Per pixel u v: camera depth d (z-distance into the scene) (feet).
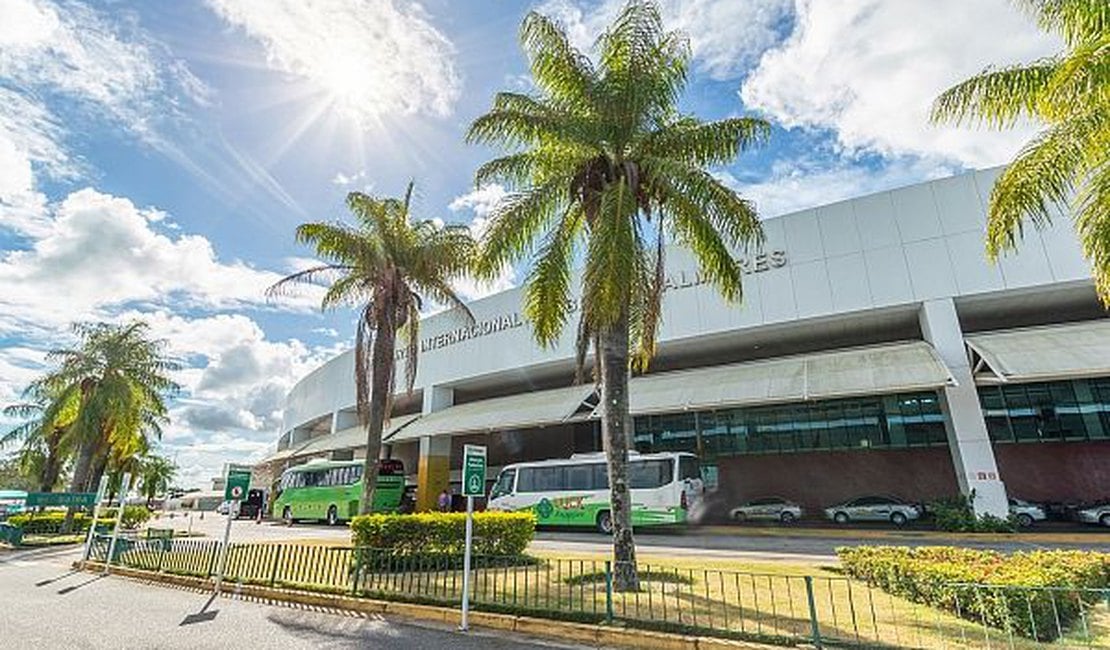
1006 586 20.21
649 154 36.86
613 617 24.29
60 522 92.48
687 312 84.17
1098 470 75.82
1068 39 28.91
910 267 69.62
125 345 95.61
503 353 104.58
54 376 93.97
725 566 38.63
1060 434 72.74
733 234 34.83
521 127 36.94
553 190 37.19
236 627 26.81
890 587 28.19
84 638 24.95
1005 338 63.82
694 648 21.04
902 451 86.38
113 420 92.12
